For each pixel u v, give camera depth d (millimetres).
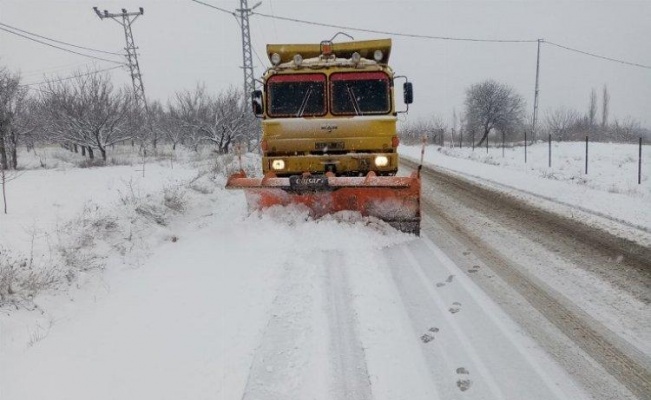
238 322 4387
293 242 6832
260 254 6379
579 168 18266
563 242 7121
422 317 4484
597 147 28094
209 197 10734
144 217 7891
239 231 7434
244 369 3605
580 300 4887
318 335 4117
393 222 7500
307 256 6305
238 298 4938
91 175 15914
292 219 7602
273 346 3934
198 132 31203
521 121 41688
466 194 12031
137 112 29859
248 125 29938
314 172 8539
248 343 3988
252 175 15078
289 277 5504
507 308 4688
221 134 29641
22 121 26031
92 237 6703
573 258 6316
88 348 4051
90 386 3471
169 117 34656
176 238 7609
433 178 15711
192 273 5793
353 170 8539
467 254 6539
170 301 4957
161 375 3568
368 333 4156
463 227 8242
